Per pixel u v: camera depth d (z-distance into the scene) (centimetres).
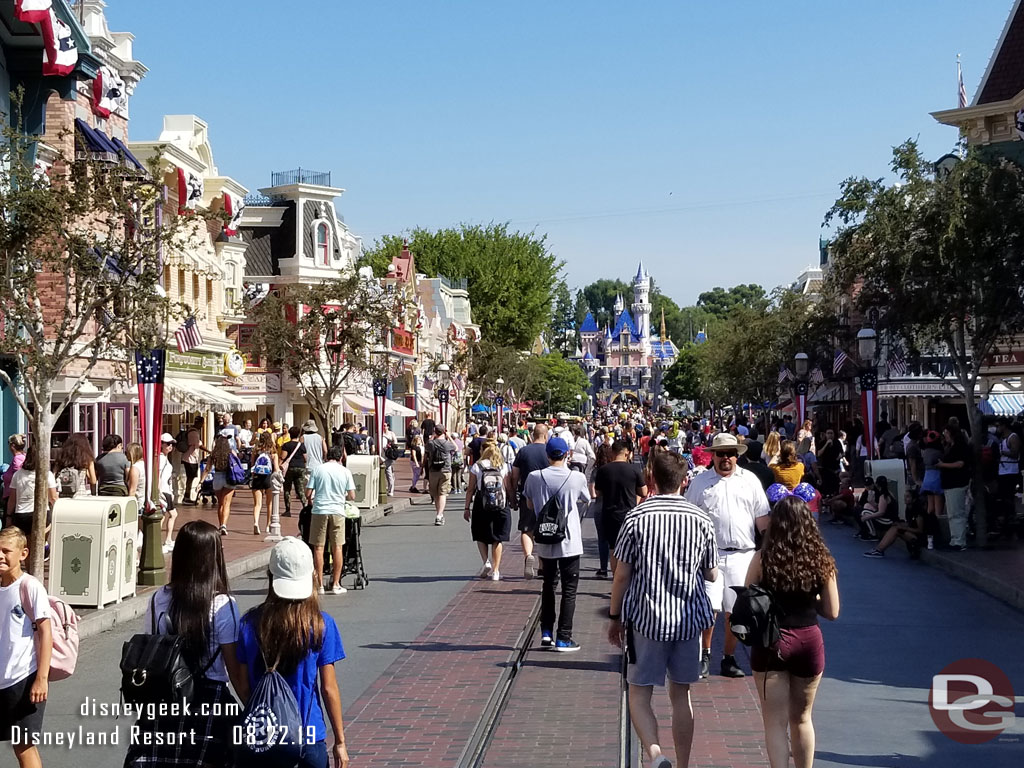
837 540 2331
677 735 759
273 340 3616
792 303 5378
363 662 1157
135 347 1675
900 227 2138
